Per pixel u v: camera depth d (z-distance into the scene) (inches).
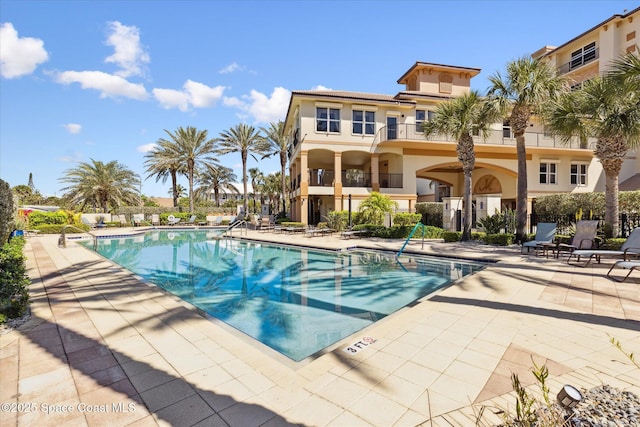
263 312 226.5
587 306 186.4
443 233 573.0
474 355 125.6
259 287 300.2
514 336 143.9
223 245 635.5
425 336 145.6
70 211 1022.4
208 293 280.1
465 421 85.7
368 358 124.5
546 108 455.8
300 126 839.1
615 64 364.5
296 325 201.0
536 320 164.2
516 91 466.3
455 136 533.3
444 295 215.9
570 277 263.6
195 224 1194.0
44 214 932.6
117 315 178.7
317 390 102.7
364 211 734.5
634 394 95.2
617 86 358.3
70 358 125.3
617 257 360.5
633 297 203.5
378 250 486.6
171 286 307.7
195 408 93.4
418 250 452.8
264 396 99.6
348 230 705.6
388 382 106.7
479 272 292.4
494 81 482.0
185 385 106.0
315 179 921.5
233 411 91.9
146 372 114.6
